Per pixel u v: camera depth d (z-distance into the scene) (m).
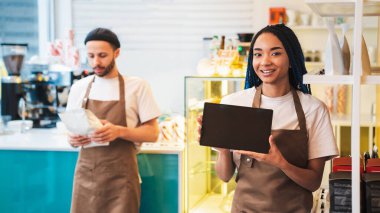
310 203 2.28
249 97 2.35
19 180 3.70
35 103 4.39
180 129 3.75
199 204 3.78
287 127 2.25
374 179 1.93
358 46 1.85
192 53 4.99
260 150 2.09
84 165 3.18
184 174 3.62
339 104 5.01
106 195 3.15
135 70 5.08
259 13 4.90
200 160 3.78
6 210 3.73
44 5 5.10
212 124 2.13
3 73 4.41
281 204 2.22
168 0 4.97
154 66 5.05
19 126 4.16
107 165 3.13
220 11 4.93
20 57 4.29
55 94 4.32
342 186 1.99
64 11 5.12
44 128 4.36
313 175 2.21
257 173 2.24
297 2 4.88
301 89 2.31
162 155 3.54
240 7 4.91
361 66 1.87
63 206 3.67
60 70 4.27
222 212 3.65
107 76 3.21
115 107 3.17
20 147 3.63
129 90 3.22
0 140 3.82
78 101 3.25
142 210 3.61
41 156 3.64
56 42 4.30
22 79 4.41
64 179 3.64
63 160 3.63
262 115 2.09
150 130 3.21
